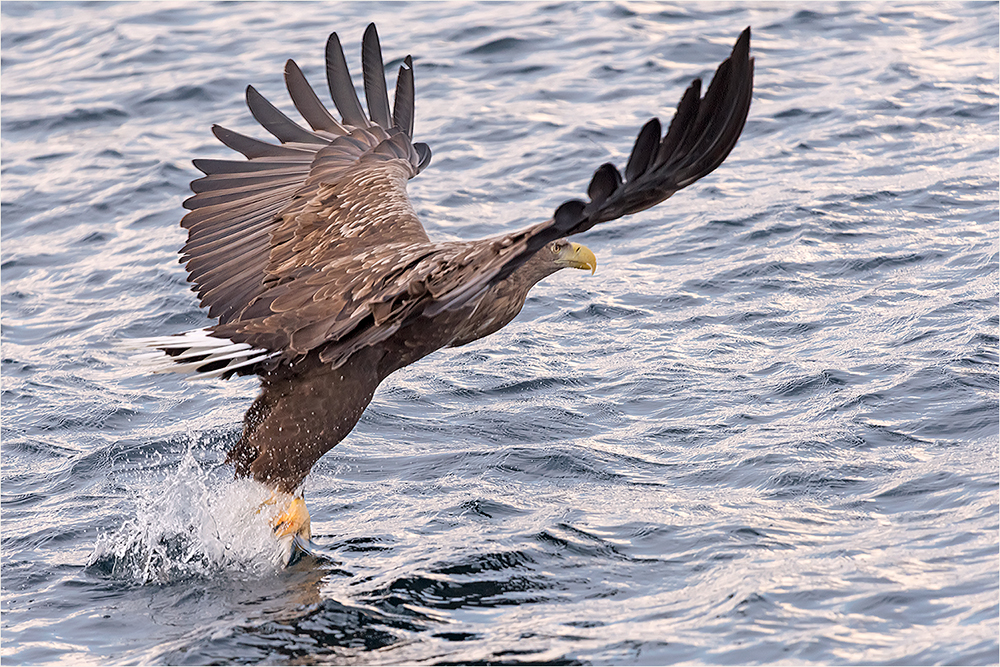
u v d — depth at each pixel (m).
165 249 19.53
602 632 9.36
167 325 16.98
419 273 9.48
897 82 23.83
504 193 20.73
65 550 11.21
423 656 9.16
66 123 25.58
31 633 9.84
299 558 10.73
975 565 9.77
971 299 15.45
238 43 29.81
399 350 10.28
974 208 18.50
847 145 21.38
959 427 12.39
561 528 11.03
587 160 21.81
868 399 13.13
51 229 20.75
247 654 9.32
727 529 10.84
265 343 9.84
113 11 33.53
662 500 11.53
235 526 10.70
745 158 21.27
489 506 11.58
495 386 14.37
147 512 11.75
